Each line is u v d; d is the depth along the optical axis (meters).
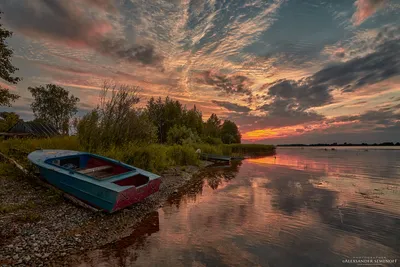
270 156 38.28
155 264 4.30
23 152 11.04
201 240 5.36
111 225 6.08
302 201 8.67
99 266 4.17
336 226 6.25
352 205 8.16
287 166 21.03
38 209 6.50
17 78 21.20
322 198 9.11
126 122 12.52
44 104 42.72
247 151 48.84
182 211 7.47
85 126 11.73
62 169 7.54
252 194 9.75
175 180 12.28
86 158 9.54
